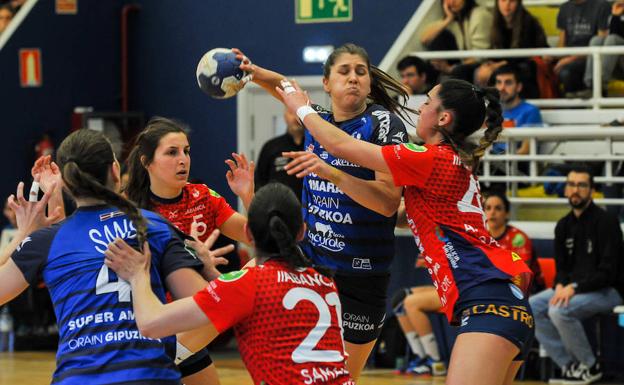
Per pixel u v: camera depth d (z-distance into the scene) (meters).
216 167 27.45
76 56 27.86
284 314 7.77
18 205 8.66
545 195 21.23
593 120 21.20
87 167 7.95
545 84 22.20
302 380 7.66
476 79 21.77
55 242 7.97
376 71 11.08
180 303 7.64
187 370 10.30
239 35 27.16
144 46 28.44
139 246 7.80
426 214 9.64
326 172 9.81
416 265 20.20
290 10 26.50
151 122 10.93
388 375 19.28
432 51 23.27
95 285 7.77
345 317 11.04
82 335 7.70
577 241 18.28
